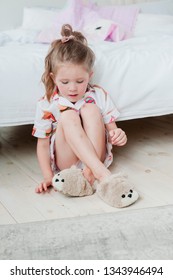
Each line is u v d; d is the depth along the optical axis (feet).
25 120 4.89
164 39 6.15
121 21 7.70
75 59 4.33
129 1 9.54
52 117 4.70
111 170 4.92
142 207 3.86
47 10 8.55
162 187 4.33
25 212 3.92
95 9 7.96
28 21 8.36
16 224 3.58
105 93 4.87
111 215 3.64
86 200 4.11
